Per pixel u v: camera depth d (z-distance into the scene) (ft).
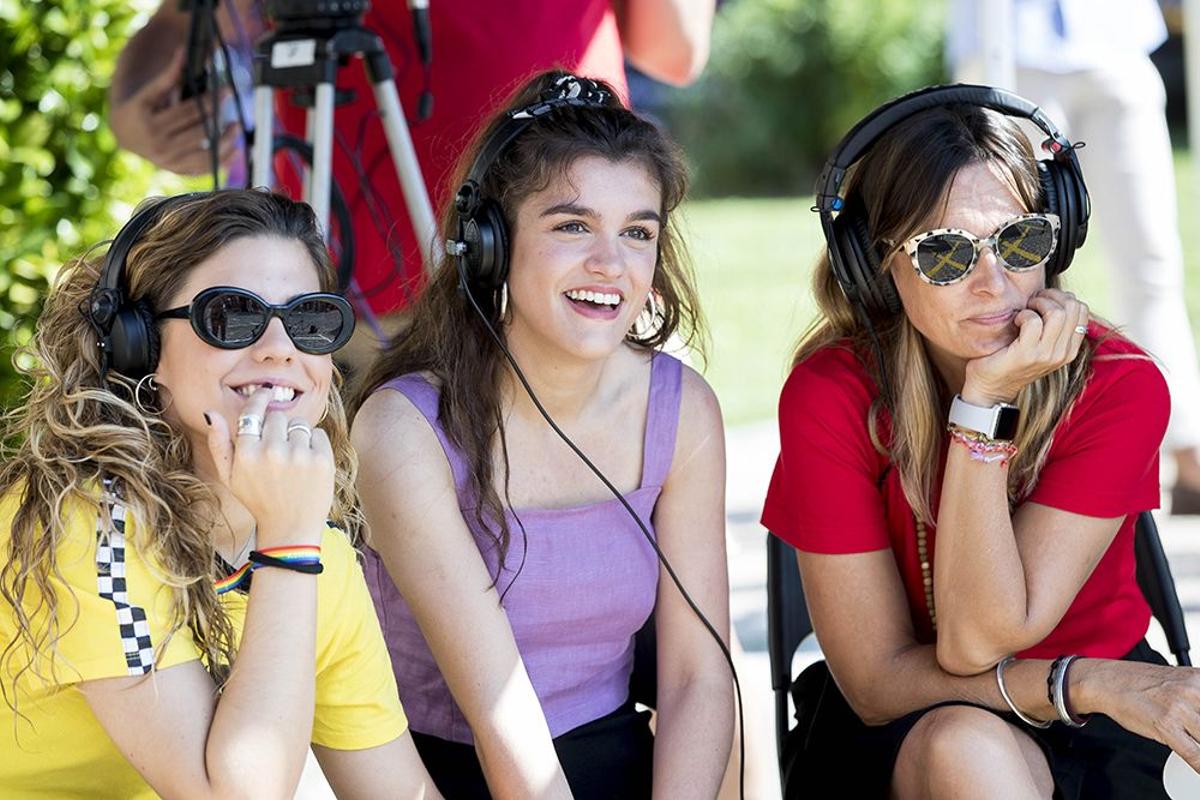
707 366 21.53
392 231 25.62
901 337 20.49
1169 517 40.60
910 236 19.61
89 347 16.65
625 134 19.22
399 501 19.27
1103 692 18.93
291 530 16.03
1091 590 20.93
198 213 16.56
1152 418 20.33
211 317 16.19
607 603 20.08
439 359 19.81
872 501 20.72
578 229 18.94
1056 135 20.11
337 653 17.74
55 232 33.91
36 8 33.37
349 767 18.04
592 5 27.91
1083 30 38.58
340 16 24.72
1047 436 20.25
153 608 15.90
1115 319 40.29
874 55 128.16
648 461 20.48
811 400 20.68
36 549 15.67
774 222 111.75
